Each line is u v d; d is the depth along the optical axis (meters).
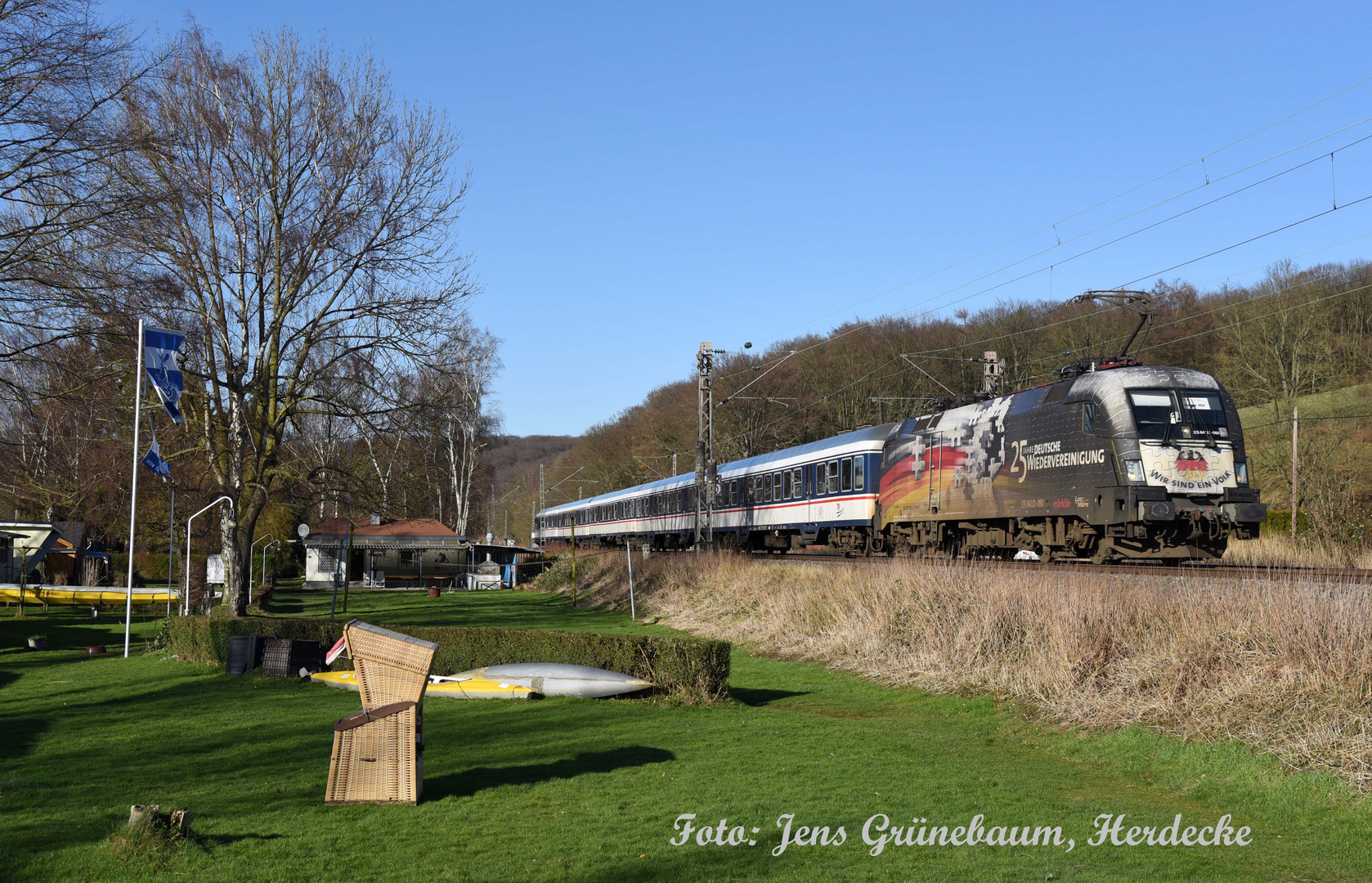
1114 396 19.19
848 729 11.85
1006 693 13.62
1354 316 47.94
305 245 25.33
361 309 25.52
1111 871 6.86
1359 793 8.29
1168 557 19.19
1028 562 18.88
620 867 6.69
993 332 56.22
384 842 7.15
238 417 24.69
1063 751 10.88
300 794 8.52
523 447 147.25
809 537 35.62
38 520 42.25
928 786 9.13
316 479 27.23
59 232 20.00
